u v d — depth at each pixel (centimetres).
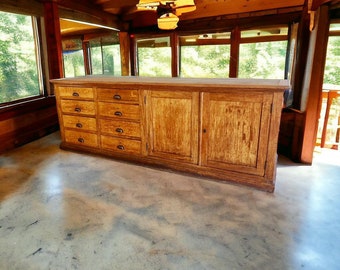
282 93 202
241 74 423
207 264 144
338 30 286
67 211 198
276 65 382
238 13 395
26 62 373
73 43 632
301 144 291
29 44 374
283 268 141
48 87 409
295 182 247
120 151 296
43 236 169
